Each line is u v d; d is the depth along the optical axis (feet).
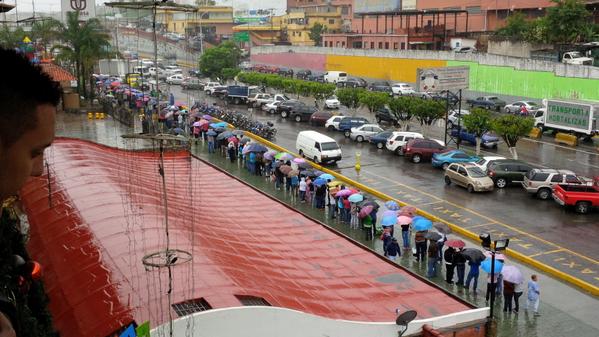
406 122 174.29
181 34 432.66
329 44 351.46
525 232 95.30
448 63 237.25
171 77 297.53
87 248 51.72
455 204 110.42
